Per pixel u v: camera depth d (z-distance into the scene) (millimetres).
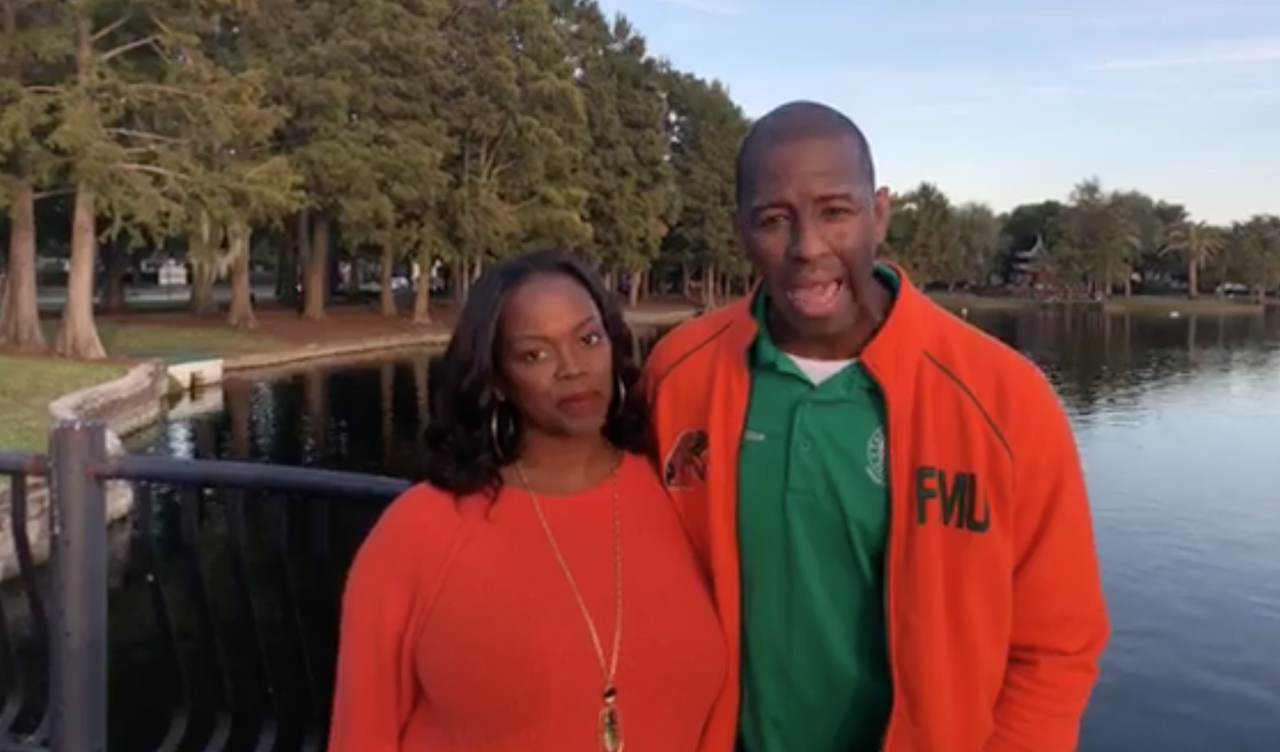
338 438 21000
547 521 1888
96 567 3012
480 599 1822
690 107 65500
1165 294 112375
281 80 32812
